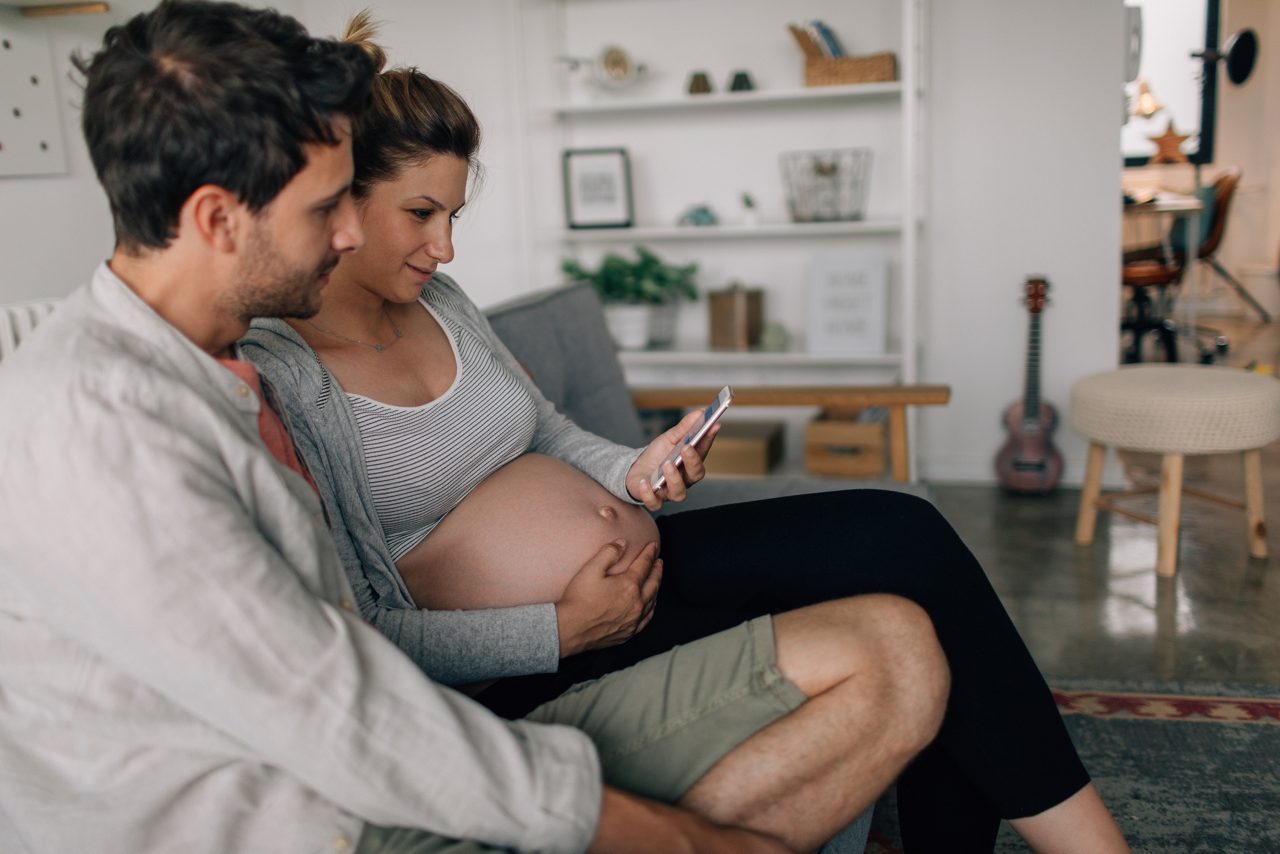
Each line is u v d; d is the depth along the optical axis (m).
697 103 3.53
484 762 0.82
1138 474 3.68
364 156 1.15
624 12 3.73
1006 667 1.17
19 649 0.86
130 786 0.84
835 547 1.32
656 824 0.87
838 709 0.97
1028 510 3.37
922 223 3.56
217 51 0.80
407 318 1.32
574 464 1.48
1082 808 1.14
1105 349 3.52
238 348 1.01
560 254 3.90
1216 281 6.97
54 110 2.32
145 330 0.84
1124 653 2.32
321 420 1.13
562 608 1.17
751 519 1.41
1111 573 2.79
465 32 3.76
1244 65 6.28
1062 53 3.37
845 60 3.38
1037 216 3.48
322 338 1.20
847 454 3.37
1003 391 3.63
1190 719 2.00
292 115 0.82
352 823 0.85
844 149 3.63
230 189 0.82
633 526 1.35
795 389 2.16
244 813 0.84
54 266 2.34
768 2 3.62
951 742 1.16
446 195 1.20
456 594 1.25
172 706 0.85
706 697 0.98
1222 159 6.80
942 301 3.61
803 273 3.75
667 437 1.39
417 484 1.22
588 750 0.88
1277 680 2.16
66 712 0.85
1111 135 3.39
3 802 0.85
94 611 0.78
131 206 0.83
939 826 1.26
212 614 0.77
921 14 3.37
